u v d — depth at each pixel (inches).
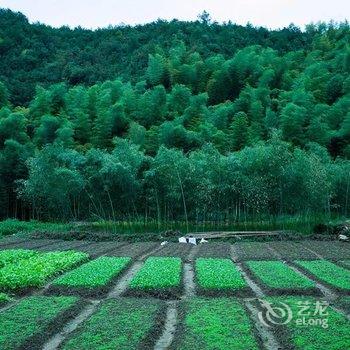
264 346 529.0
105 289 804.0
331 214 1991.9
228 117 2906.0
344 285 802.2
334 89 3262.8
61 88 3075.8
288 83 3469.5
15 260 1043.9
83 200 1957.4
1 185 2111.2
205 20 5319.9
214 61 3681.1
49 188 1840.6
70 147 2421.3
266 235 1585.9
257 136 2539.4
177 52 3983.8
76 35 4926.2
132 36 4795.8
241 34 4968.0
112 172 1749.5
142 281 823.1
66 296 761.6
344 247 1348.4
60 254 1107.9
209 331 559.5
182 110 3038.9
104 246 1391.5
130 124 2687.0
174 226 1845.5
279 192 1772.9
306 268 967.6
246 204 1793.8
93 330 568.7
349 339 530.9
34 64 4148.6
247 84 3186.5
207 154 1813.5
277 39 4926.2
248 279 899.4
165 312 666.8
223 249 1311.5
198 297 757.9
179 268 944.9
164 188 1823.3
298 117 2541.8
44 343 554.9
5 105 3056.1
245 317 613.9
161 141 2436.0
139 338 541.0
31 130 2780.5
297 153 1825.8
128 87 3289.9
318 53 4067.4
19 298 769.6
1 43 4207.7
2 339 538.3
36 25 4766.2
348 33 4576.8
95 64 4254.4
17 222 1921.8
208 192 1739.7
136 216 1903.3
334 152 2620.6
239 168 1753.2
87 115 2721.5
